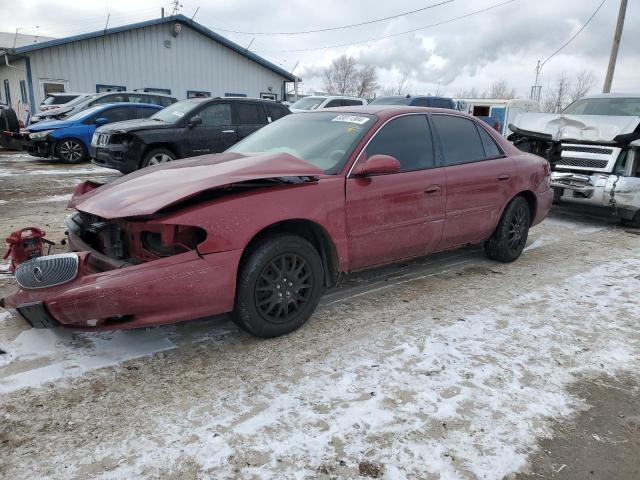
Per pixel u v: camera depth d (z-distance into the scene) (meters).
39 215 6.52
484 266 5.07
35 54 20.92
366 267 3.86
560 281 4.69
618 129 6.67
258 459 2.21
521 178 4.93
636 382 2.97
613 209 6.89
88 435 2.33
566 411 2.65
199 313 2.93
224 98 9.59
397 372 2.96
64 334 3.24
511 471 2.21
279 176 3.08
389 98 15.08
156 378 2.81
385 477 2.14
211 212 2.88
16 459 2.16
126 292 2.65
